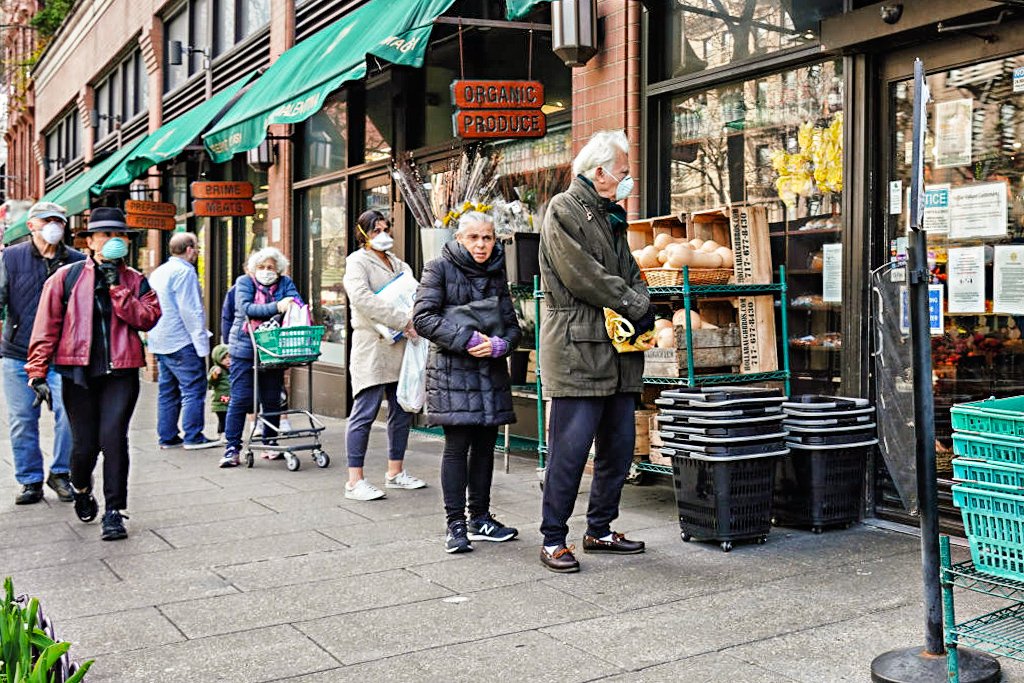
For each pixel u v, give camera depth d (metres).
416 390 6.63
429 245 7.30
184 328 9.13
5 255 6.60
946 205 5.42
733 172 6.64
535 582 4.73
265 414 8.17
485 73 9.02
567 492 4.94
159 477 7.68
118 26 20.30
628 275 5.05
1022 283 5.08
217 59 14.89
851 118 5.79
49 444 9.62
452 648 3.86
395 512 6.32
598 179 4.91
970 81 5.27
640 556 5.17
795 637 3.91
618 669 3.62
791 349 6.25
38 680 2.42
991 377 5.23
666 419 5.45
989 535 3.10
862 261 5.74
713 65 6.73
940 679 3.33
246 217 14.64
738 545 5.32
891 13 5.18
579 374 4.88
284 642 3.96
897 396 4.63
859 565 4.91
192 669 3.68
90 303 5.58
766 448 5.29
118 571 5.02
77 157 25.33
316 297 12.20
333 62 7.89
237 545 5.52
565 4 7.10
